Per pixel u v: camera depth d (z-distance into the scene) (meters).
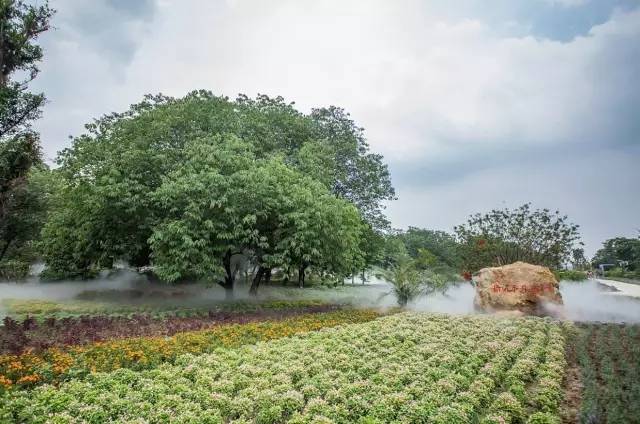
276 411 7.61
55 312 17.14
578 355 11.37
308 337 13.34
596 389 8.64
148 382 8.85
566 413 8.03
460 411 7.62
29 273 34.12
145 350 10.76
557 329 14.56
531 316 17.50
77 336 12.45
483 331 14.30
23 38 18.34
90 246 22.53
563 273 29.72
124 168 20.08
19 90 18.47
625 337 13.47
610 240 52.47
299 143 27.34
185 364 10.27
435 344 12.37
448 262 47.84
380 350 11.64
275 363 10.18
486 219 26.22
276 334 13.49
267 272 30.47
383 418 7.48
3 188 20.83
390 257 32.56
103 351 10.56
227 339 12.48
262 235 20.02
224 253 18.92
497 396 8.89
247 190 18.17
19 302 20.19
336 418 7.43
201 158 19.36
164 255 18.33
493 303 18.91
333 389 8.62
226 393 8.53
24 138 19.55
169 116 21.41
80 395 8.22
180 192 17.94
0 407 7.45
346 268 21.50
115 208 20.25
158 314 17.03
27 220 28.91
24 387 8.57
